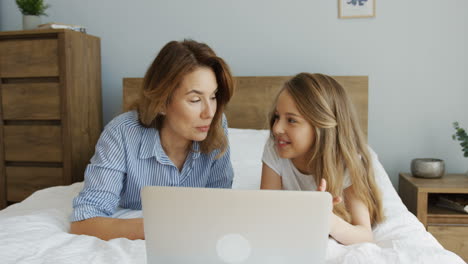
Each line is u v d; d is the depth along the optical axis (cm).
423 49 244
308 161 118
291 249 64
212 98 113
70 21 279
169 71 105
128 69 276
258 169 186
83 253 91
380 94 250
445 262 85
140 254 89
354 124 118
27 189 252
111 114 281
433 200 229
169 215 65
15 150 251
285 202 62
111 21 275
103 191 115
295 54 256
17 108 248
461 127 244
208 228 64
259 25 258
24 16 253
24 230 103
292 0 254
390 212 131
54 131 243
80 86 249
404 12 244
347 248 94
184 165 129
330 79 117
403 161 252
